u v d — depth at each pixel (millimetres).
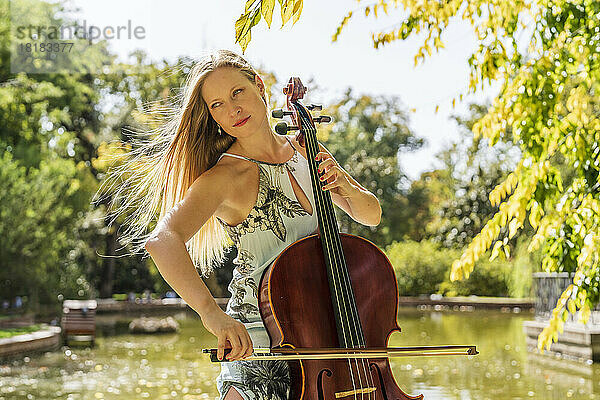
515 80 3621
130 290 34906
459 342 15586
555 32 3627
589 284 3588
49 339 15234
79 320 17359
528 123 3594
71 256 24578
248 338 2256
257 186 2648
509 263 26422
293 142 2852
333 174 2689
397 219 40562
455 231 32875
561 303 3688
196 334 19172
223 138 2686
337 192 2771
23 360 13195
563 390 9438
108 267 31750
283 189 2701
